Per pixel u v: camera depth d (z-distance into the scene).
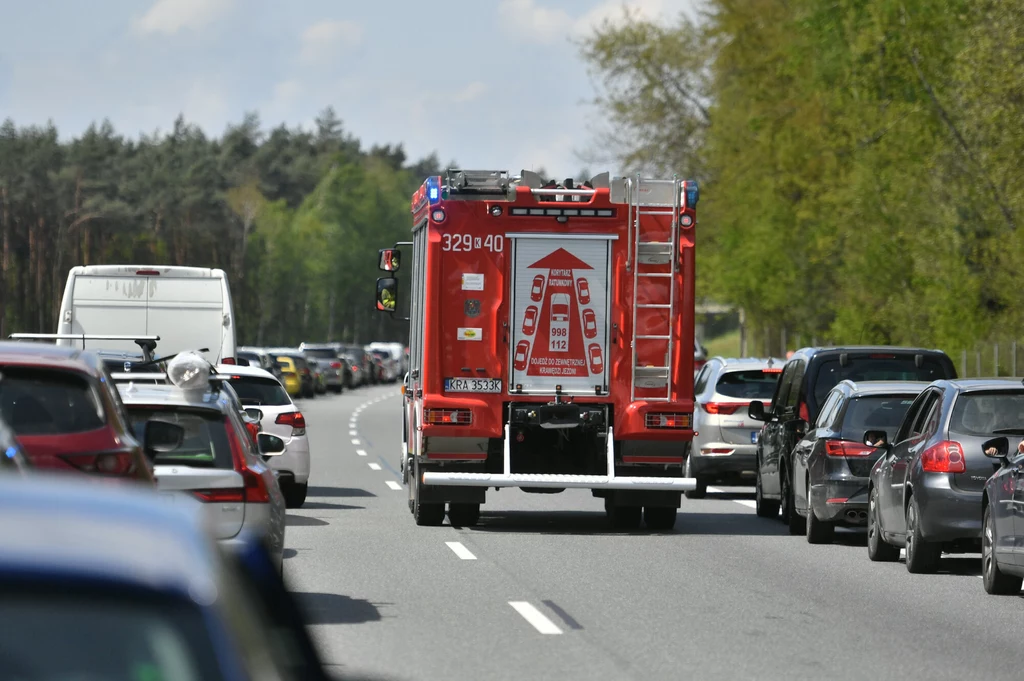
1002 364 165.25
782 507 61.91
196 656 9.27
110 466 27.31
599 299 58.16
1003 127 119.38
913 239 139.88
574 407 57.97
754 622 36.50
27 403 27.39
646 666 30.56
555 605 38.91
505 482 56.19
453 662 30.72
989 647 33.19
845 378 62.12
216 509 33.84
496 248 57.84
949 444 44.78
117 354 55.16
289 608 13.67
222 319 84.50
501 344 57.84
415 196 63.44
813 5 160.00
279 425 66.06
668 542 54.88
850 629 35.56
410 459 63.28
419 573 45.00
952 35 144.62
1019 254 121.00
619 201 58.00
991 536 41.62
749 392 76.38
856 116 152.62
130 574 9.36
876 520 49.84
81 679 9.09
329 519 61.19
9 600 9.13
